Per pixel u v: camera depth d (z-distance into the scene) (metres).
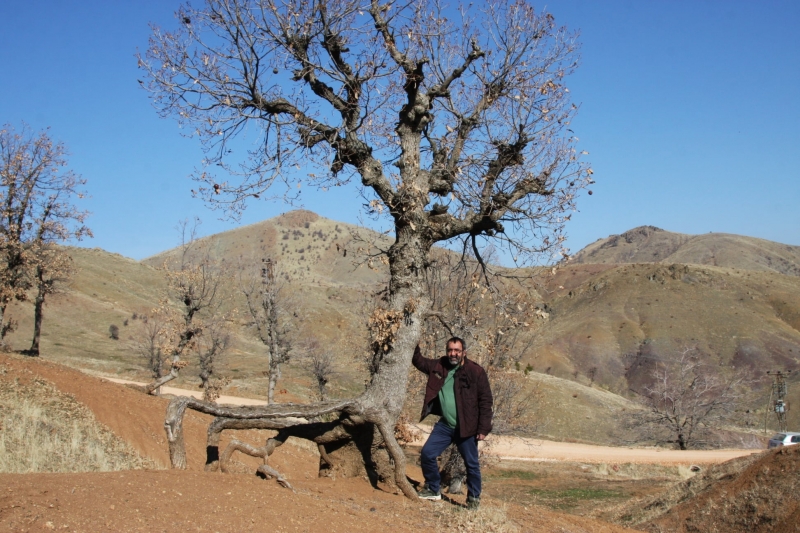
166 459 15.09
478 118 9.20
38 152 26.08
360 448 7.99
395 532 5.53
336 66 8.47
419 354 8.10
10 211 25.34
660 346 99.94
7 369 15.89
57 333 57.97
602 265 151.00
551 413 47.25
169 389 37.47
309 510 5.59
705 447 40.56
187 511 4.92
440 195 9.03
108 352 54.16
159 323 40.53
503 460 29.91
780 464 12.59
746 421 61.06
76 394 16.06
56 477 5.34
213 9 7.93
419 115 8.47
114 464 12.48
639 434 41.47
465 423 6.92
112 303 72.25
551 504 19.03
